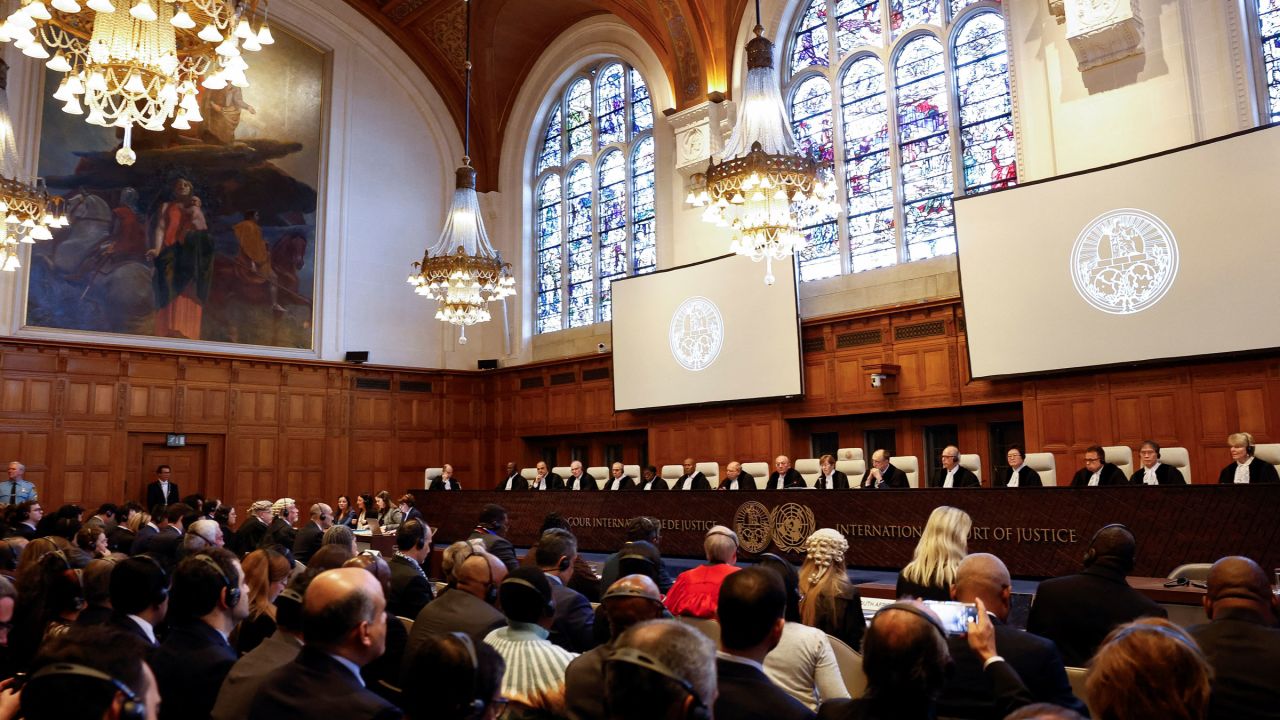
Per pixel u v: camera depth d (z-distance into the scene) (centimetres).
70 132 1521
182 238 1614
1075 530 689
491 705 197
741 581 245
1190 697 157
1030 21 1214
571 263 1878
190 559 319
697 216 1562
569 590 432
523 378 1877
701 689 161
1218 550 624
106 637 162
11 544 524
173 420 1578
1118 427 1087
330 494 1734
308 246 1767
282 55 1775
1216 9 1051
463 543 464
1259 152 980
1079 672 308
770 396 1406
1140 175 1065
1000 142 1270
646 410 1602
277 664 294
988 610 317
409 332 1881
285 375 1708
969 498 747
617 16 1734
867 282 1382
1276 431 973
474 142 1992
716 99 1530
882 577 780
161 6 791
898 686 201
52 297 1478
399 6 1856
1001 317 1167
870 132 1421
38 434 1446
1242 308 982
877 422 1386
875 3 1431
